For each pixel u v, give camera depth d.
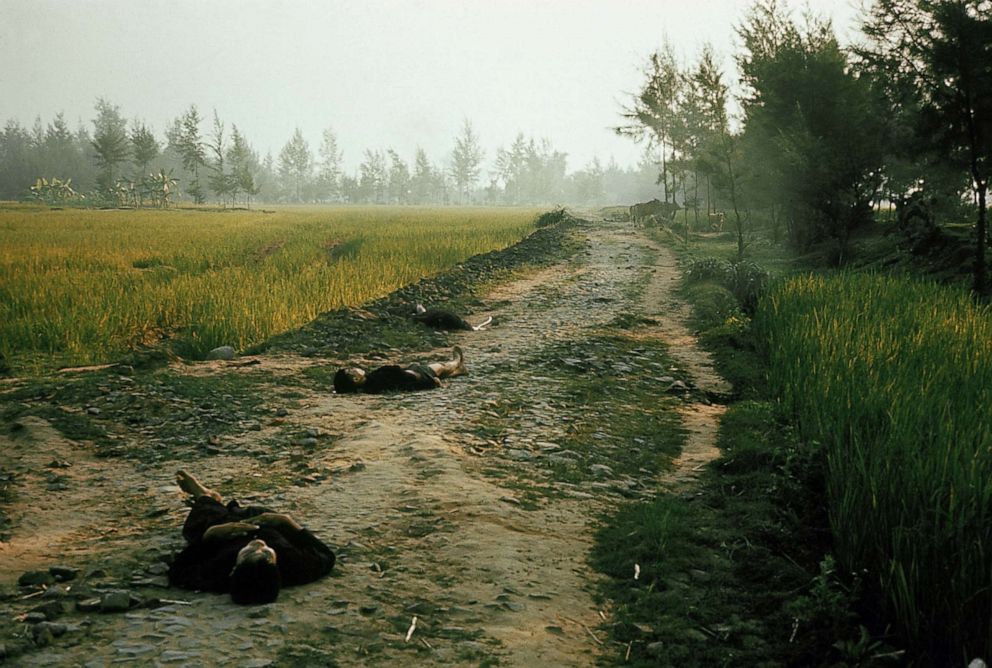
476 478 8.57
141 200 123.94
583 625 5.74
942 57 20.61
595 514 7.84
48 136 183.75
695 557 6.88
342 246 41.06
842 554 6.44
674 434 10.92
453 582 6.20
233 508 6.86
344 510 7.62
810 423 9.15
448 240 40.91
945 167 23.86
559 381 13.81
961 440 6.90
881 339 11.41
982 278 19.66
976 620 5.33
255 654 4.99
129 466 9.28
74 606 5.57
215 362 14.82
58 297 20.06
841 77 28.14
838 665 5.20
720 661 5.34
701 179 55.22
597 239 46.28
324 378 13.77
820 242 31.73
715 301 22.17
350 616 5.57
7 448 9.59
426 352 16.75
